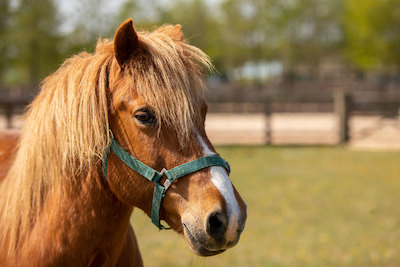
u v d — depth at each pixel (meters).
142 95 1.64
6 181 2.06
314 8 35.97
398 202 6.24
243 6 36.06
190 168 1.64
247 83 36.16
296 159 9.54
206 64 1.83
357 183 7.34
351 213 5.73
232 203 1.60
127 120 1.68
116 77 1.71
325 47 37.53
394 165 8.80
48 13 23.12
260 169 8.47
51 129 1.79
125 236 1.95
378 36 31.08
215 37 36.00
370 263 4.18
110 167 1.74
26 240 1.83
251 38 36.94
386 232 5.01
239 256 4.35
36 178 1.85
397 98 12.68
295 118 17.94
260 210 5.86
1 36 23.05
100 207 1.80
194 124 1.69
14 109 12.62
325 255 4.35
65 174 1.78
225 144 11.73
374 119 15.41
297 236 4.89
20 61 23.94
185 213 1.64
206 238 1.59
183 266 4.10
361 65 33.22
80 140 1.70
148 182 1.69
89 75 1.75
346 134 11.74
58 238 1.78
